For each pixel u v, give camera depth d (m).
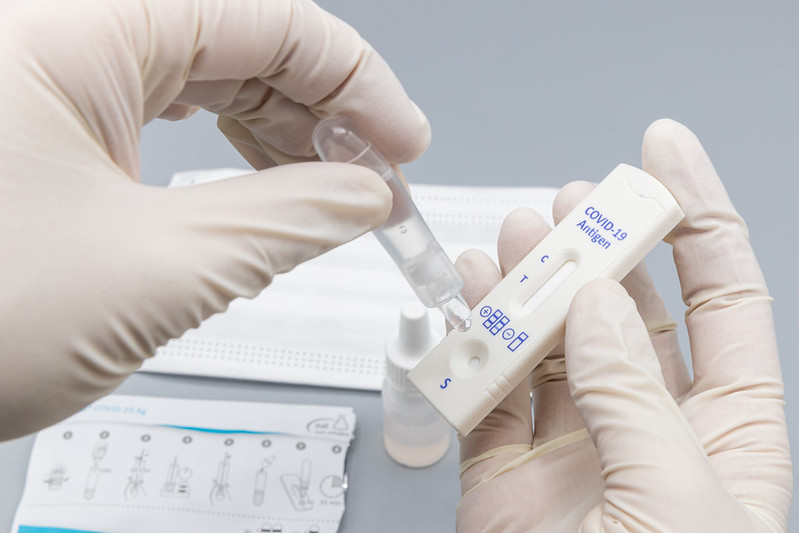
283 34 0.70
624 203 0.82
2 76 0.57
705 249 0.86
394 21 1.50
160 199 0.63
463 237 1.25
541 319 0.78
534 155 1.35
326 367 1.15
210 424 1.10
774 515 0.75
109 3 0.60
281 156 0.90
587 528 0.71
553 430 0.86
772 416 0.80
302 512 1.03
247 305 1.20
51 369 0.58
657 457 0.68
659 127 0.88
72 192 0.59
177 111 0.87
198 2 0.65
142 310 0.60
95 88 0.60
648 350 0.75
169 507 1.03
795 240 1.23
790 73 1.40
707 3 1.49
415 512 1.04
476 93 1.42
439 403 0.78
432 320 1.14
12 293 0.56
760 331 0.83
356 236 0.71
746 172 1.30
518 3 1.52
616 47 1.45
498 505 0.81
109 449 1.07
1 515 1.04
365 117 0.79
